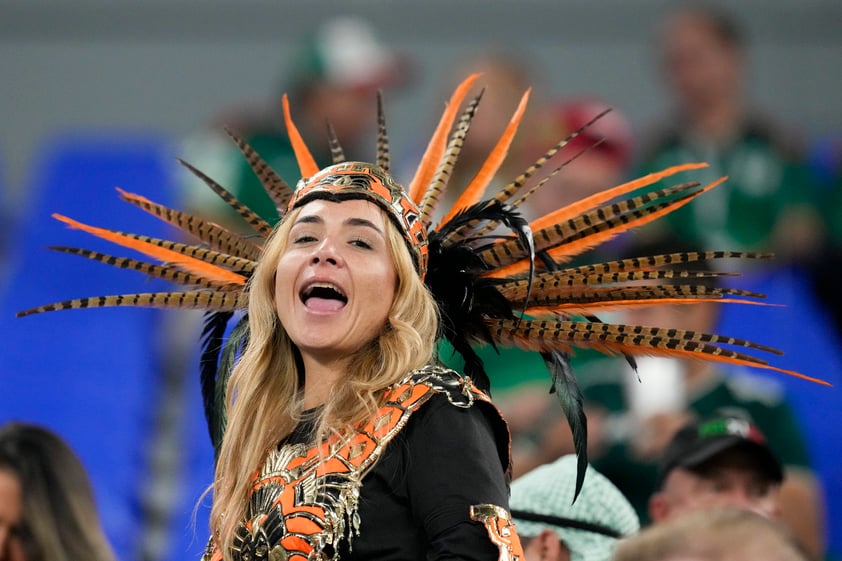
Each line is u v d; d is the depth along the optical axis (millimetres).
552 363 9375
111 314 23875
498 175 20656
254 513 8711
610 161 20469
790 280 23234
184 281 9859
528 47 27750
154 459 22078
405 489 8516
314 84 23641
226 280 9867
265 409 9234
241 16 27922
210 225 10047
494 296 9383
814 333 22812
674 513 13508
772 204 23531
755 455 13375
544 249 9602
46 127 27594
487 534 8227
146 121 27719
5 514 13641
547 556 11672
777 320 22766
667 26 25203
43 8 28031
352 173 9352
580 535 11703
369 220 9133
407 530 8461
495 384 16578
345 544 8445
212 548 9070
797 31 27406
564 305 9453
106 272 24375
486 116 20969
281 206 10219
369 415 8727
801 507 16359
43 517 13688
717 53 23797
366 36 24469
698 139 23797
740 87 24141
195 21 27922
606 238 9617
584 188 20203
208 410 10055
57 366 23203
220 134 23609
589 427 16422
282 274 9117
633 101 27453
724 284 21344
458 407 8688
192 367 23125
